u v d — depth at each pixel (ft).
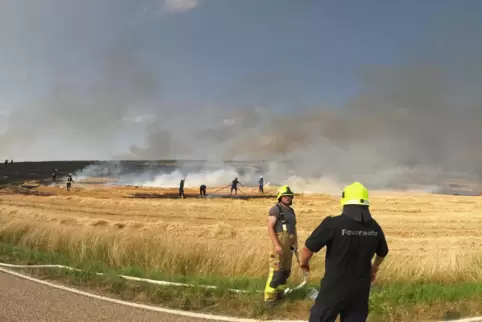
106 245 30.55
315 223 62.85
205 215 70.28
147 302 19.52
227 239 47.32
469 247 45.85
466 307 18.37
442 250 43.04
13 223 38.86
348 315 11.75
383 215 69.72
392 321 16.98
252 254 28.37
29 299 19.58
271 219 19.56
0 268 25.79
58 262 26.73
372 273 12.73
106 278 22.56
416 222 62.59
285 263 19.25
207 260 27.61
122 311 18.20
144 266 27.17
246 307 18.70
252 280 22.82
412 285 22.38
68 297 20.06
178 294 20.21
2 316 17.21
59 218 60.85
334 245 11.73
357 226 11.68
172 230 53.31
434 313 17.84
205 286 20.99
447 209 78.38
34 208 76.74
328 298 11.60
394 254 36.06
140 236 33.24
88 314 17.75
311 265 26.99
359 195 11.98
